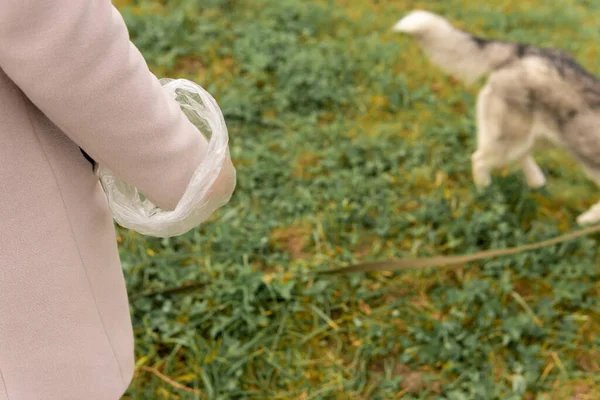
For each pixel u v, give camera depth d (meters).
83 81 0.85
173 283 2.88
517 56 3.51
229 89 4.11
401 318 2.91
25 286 1.02
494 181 3.77
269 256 3.11
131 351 1.32
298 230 3.29
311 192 3.50
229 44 4.54
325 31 4.83
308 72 4.27
